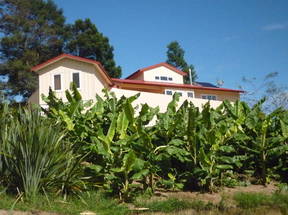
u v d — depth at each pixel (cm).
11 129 692
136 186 718
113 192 737
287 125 965
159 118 898
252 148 959
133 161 690
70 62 2091
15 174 661
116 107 935
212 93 2788
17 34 3966
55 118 853
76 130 839
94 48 4212
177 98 968
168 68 2870
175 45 5775
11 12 4219
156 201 699
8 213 564
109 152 739
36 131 650
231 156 952
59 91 2058
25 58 3841
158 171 828
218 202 706
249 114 966
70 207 631
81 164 765
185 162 852
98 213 614
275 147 920
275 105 2270
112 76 4244
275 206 647
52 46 4275
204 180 803
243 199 685
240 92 2858
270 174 920
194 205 664
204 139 831
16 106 926
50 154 671
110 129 742
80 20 4469
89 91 2045
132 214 620
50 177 668
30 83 3634
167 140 852
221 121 895
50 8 4578
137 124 786
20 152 650
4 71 3734
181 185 790
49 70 2108
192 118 802
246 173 974
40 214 581
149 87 2497
